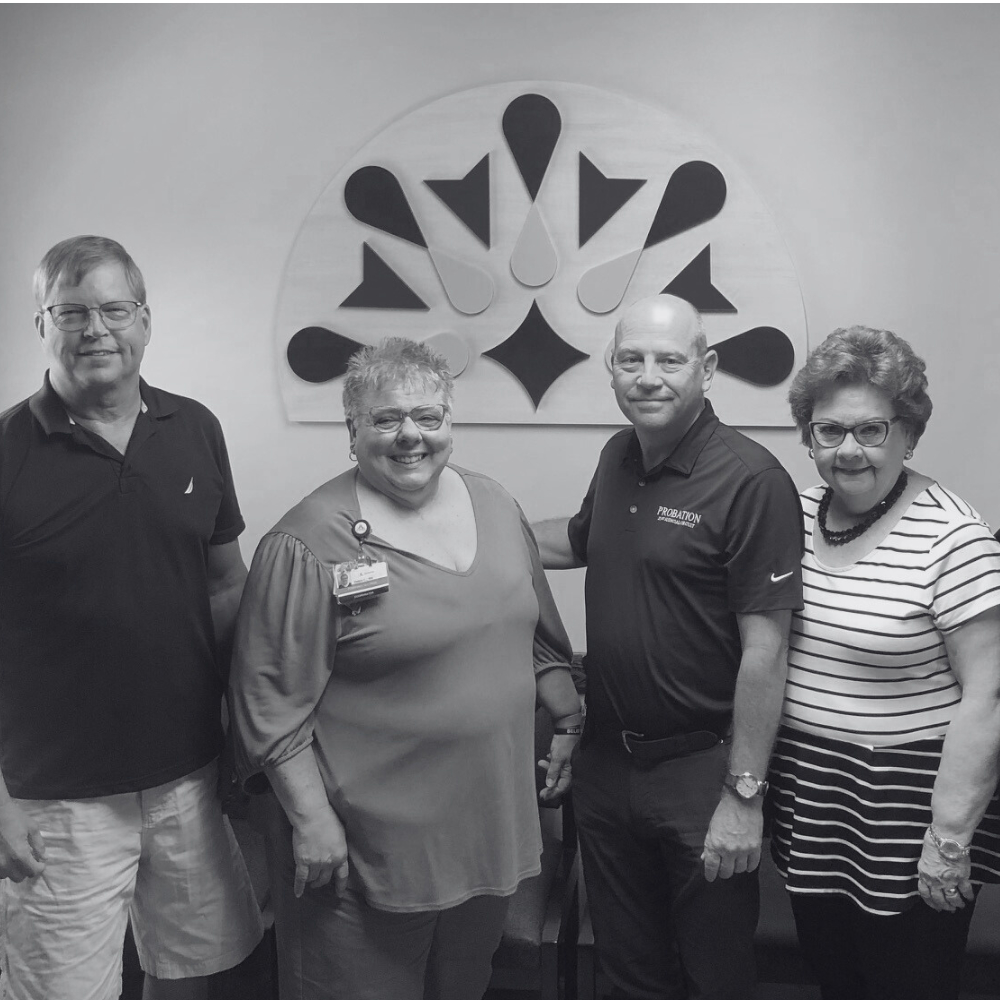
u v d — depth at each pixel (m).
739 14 2.54
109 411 1.66
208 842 1.80
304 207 2.68
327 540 1.63
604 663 1.80
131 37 2.66
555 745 1.98
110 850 1.71
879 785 1.61
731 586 1.70
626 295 2.61
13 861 1.62
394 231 2.65
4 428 1.64
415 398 1.59
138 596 1.65
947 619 1.56
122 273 1.61
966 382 2.57
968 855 1.56
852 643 1.62
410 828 1.63
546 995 2.00
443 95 2.62
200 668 1.75
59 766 1.66
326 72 2.64
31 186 2.72
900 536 1.61
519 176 2.62
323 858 1.62
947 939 1.66
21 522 1.59
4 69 2.69
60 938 1.69
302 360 2.70
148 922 1.83
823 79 2.53
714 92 2.56
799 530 1.71
